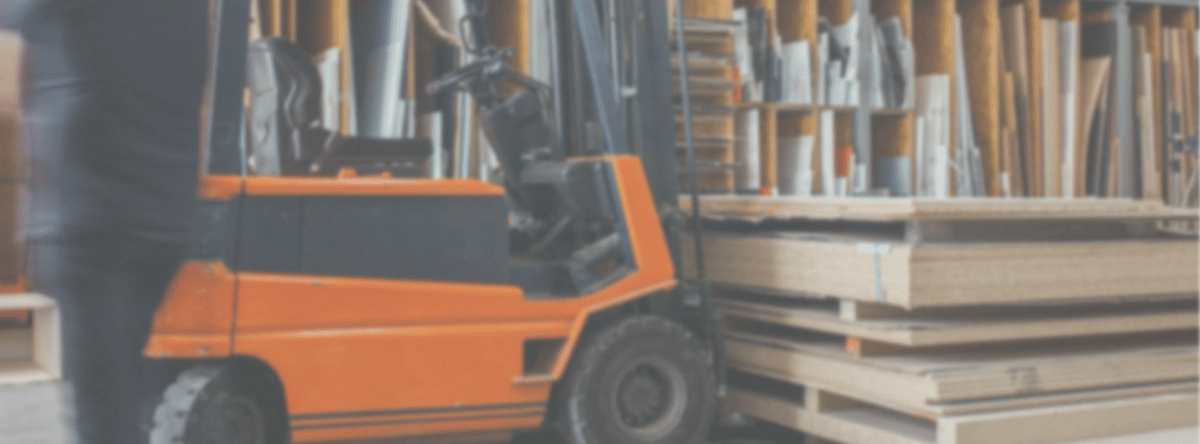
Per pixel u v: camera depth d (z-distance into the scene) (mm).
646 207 3578
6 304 4391
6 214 4836
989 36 7508
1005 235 3682
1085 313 3756
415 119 5926
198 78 1326
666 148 3867
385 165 3424
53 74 1246
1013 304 3715
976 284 3359
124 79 1246
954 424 3160
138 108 1260
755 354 3980
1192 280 3830
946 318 3561
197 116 1332
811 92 6613
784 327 4223
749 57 6312
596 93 3604
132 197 1267
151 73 1264
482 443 3580
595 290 3406
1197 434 3496
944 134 7191
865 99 6934
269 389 2938
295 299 2869
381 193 3039
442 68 5941
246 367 2889
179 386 2742
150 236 1280
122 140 1254
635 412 3449
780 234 3959
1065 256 3541
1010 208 3500
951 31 7289
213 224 2785
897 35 7133
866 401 3607
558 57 4008
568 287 3463
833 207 3684
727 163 6000
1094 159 8156
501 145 3723
